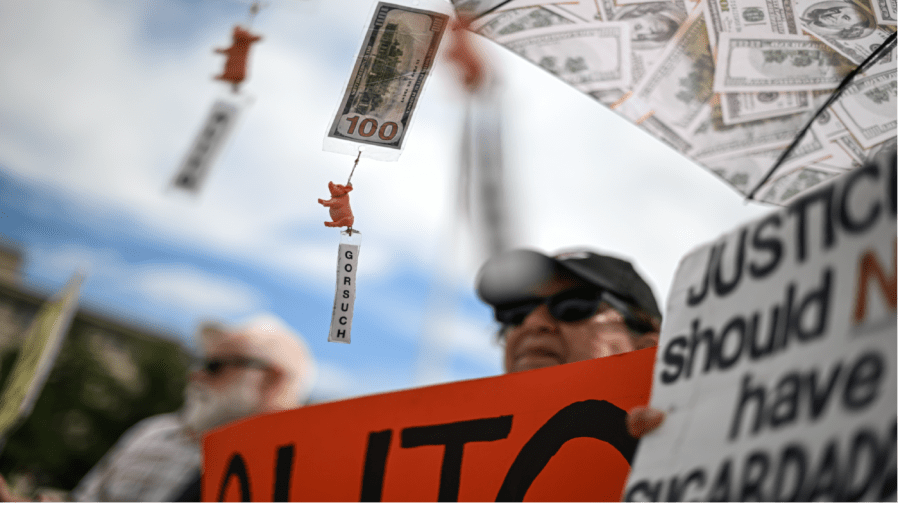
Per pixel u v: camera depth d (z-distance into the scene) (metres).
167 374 15.43
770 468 0.92
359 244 1.59
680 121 2.25
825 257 0.96
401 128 1.60
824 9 1.91
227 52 1.81
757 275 1.07
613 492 1.50
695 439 1.05
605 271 2.41
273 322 3.98
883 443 0.79
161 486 3.40
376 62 1.59
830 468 0.84
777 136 2.27
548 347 2.43
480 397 1.88
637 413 1.17
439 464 1.88
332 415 2.21
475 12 2.02
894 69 2.04
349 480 2.06
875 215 0.91
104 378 14.82
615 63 2.13
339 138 1.59
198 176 1.74
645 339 2.50
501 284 2.51
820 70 2.09
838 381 0.88
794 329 0.97
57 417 13.79
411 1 1.58
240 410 3.66
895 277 0.85
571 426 1.65
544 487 1.63
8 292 17.03
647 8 1.98
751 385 1.00
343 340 1.52
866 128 2.17
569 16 1.99
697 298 1.17
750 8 1.96
